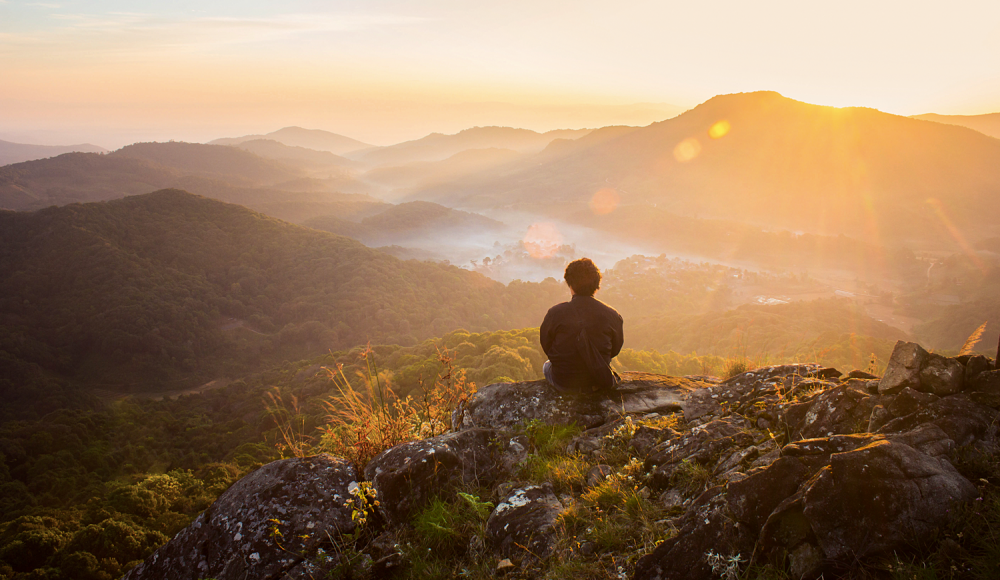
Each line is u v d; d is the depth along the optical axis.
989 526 1.42
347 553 2.38
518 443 3.21
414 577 2.20
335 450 3.48
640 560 1.83
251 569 2.34
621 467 2.70
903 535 1.47
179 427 62.59
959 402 1.93
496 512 2.45
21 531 21.78
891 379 2.19
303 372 67.31
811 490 1.59
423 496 2.69
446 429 3.86
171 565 2.52
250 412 61.47
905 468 1.57
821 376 3.36
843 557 1.48
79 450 52.50
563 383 3.70
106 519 21.67
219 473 29.81
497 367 38.41
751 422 2.77
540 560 2.07
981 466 1.68
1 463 48.47
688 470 2.36
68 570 18.33
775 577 1.53
